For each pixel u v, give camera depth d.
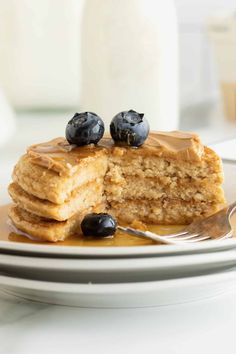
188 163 0.41
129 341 0.29
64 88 0.80
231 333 0.30
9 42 0.77
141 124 0.41
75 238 0.37
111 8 0.60
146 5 0.60
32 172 0.38
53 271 0.31
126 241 0.36
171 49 0.62
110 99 0.61
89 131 0.40
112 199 0.41
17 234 0.37
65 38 0.78
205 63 0.96
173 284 0.30
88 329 0.30
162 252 0.30
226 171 0.45
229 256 0.30
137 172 0.41
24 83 0.79
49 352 0.29
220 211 0.38
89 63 0.61
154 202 0.42
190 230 0.37
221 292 0.33
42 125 0.73
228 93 0.77
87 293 0.30
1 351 0.29
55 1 0.77
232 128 0.74
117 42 0.60
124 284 0.30
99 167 0.40
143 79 0.61
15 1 0.76
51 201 0.37
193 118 0.81
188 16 0.94
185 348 0.29
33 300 0.33
